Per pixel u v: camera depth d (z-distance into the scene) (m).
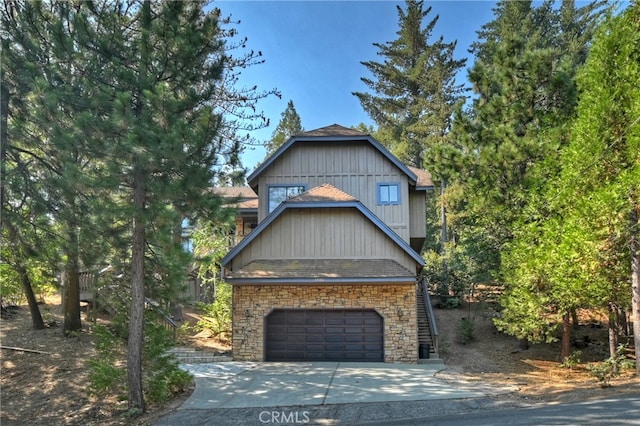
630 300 12.35
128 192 10.48
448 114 31.72
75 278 15.07
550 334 15.22
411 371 13.30
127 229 10.50
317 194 16.38
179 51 10.45
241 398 10.47
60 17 10.80
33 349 13.36
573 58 27.25
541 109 16.20
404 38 36.03
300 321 15.30
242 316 15.23
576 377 12.65
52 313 18.33
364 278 14.62
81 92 10.16
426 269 23.70
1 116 10.61
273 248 15.95
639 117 10.84
